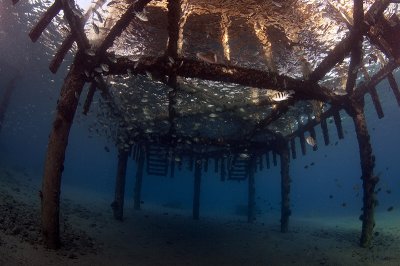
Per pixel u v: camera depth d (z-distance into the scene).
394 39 5.99
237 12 7.13
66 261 5.76
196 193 17.50
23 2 14.20
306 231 14.40
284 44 9.01
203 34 8.59
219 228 14.23
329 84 12.41
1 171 15.66
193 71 6.32
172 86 7.90
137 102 13.50
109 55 6.13
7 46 18.23
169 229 12.55
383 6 5.11
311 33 8.20
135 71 6.47
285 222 13.77
